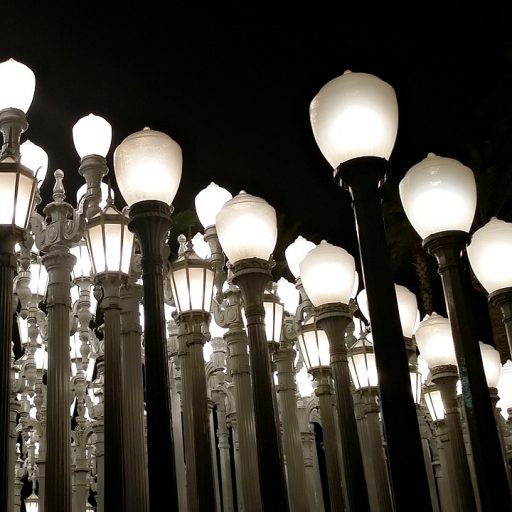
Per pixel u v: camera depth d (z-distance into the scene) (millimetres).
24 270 8633
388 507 7711
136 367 7664
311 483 11008
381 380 4242
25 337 10633
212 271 6938
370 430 7957
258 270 5906
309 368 7801
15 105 6430
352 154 4812
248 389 8109
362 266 4570
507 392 9547
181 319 6754
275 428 5414
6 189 5695
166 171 5609
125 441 7293
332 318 6531
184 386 7883
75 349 11336
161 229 5500
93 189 6867
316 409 11664
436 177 5418
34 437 14383
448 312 5254
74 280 9086
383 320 4359
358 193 4715
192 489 7668
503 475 4789
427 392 8844
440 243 5328
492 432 4871
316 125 5008
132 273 7520
